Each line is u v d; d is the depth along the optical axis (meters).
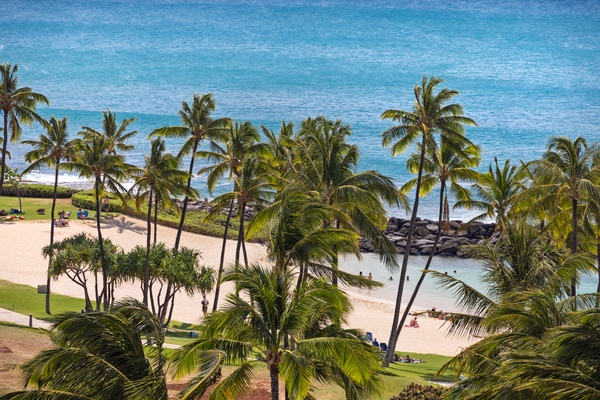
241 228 56.72
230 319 23.66
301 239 27.34
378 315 68.19
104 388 21.14
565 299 27.44
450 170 54.53
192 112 65.12
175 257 57.84
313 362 25.61
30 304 60.38
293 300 24.25
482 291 77.12
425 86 49.97
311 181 42.53
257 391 35.78
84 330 22.39
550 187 44.81
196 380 22.39
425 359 53.47
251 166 56.06
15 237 83.44
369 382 24.67
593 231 49.97
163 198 64.12
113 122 85.62
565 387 18.88
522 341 24.08
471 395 22.02
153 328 24.19
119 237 86.25
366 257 92.12
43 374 21.47
